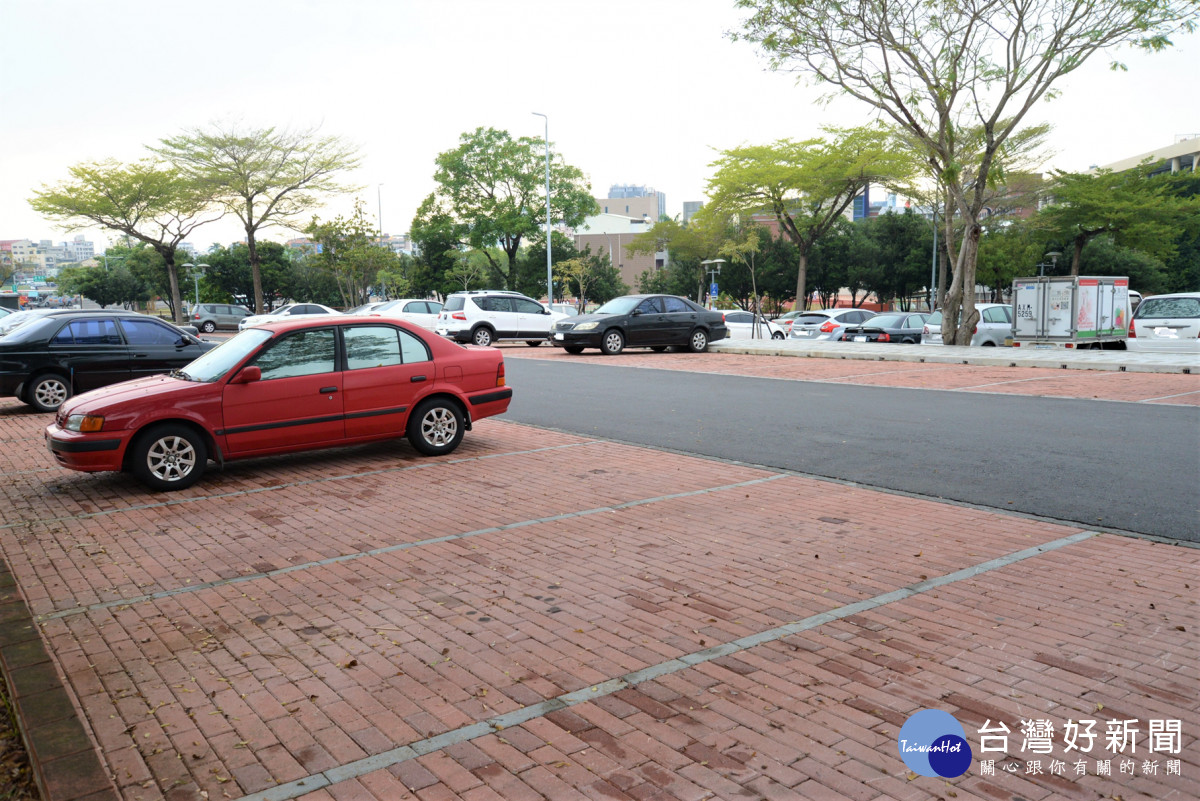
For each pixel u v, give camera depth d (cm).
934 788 319
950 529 654
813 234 4759
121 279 8544
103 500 787
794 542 627
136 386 855
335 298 7406
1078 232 4947
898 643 444
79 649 456
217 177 4712
